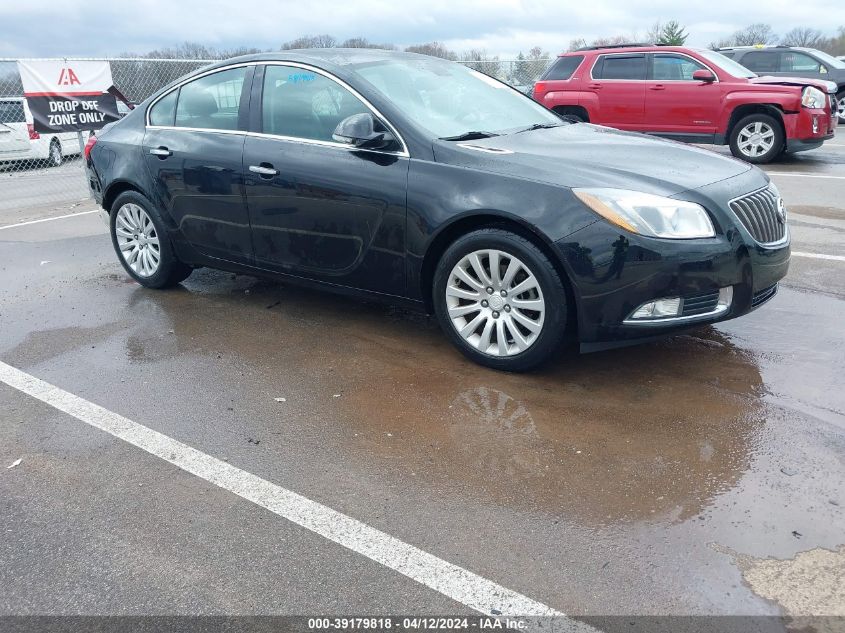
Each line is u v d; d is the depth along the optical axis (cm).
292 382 395
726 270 354
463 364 409
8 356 441
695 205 353
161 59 1138
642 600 232
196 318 499
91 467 317
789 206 789
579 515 274
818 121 1083
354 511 282
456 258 388
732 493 284
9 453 331
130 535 272
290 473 308
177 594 242
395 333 459
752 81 1105
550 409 355
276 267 473
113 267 642
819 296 498
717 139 1140
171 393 386
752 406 351
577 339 385
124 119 562
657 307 352
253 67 475
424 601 236
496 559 253
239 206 472
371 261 422
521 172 370
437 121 423
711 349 418
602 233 346
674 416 344
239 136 470
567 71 1245
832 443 316
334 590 241
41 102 1001
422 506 283
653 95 1164
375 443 330
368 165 410
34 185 1243
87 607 238
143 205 536
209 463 318
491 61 1580
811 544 254
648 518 271
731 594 233
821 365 392
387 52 492
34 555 263
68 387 396
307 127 443
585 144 424
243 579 248
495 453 318
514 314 380
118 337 469
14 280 609
